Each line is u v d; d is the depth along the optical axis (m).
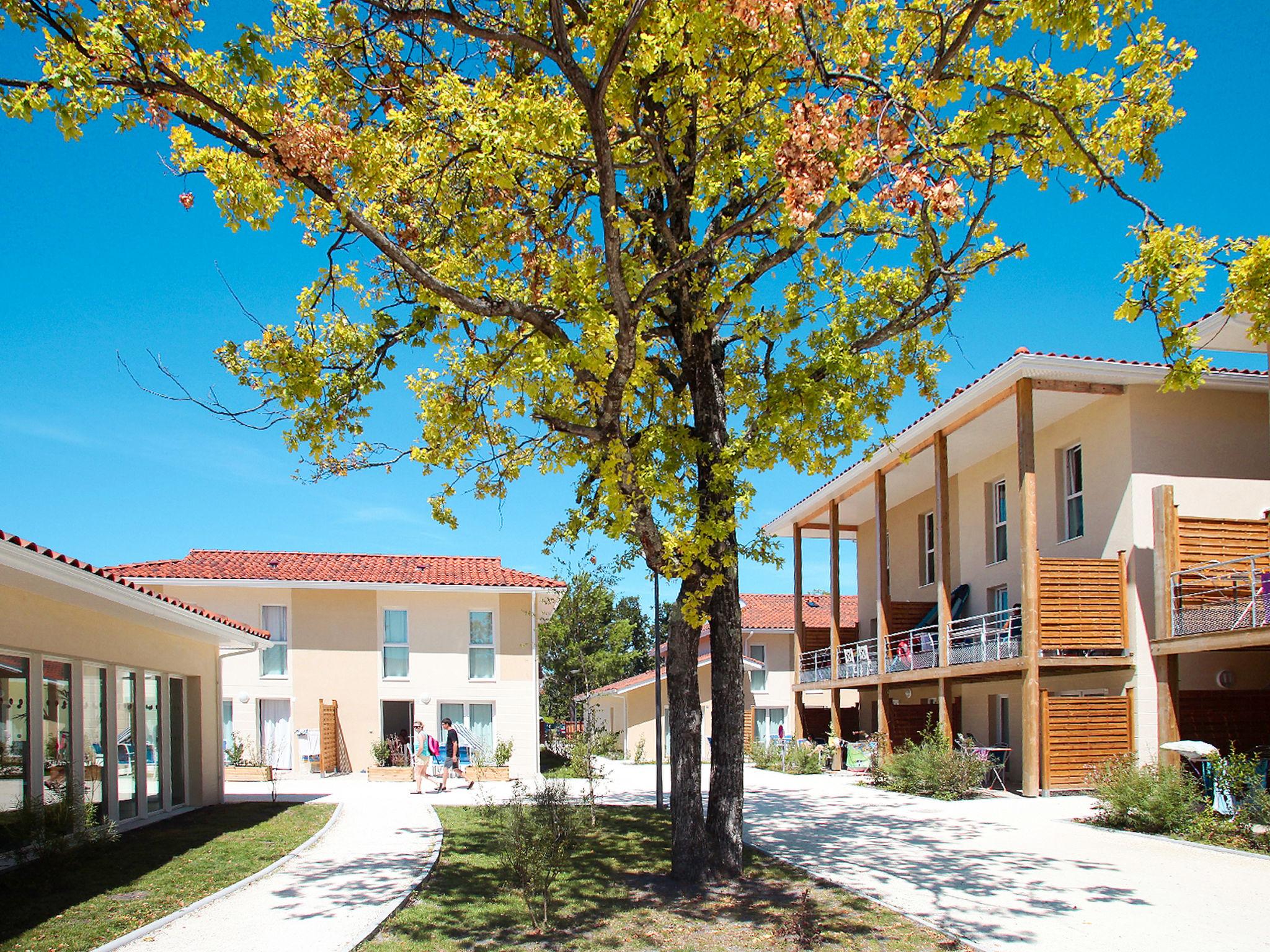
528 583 26.45
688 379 10.57
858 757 25.75
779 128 8.30
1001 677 21.97
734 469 9.55
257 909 8.70
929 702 26.20
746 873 10.07
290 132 7.05
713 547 9.75
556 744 36.44
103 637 13.23
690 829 9.74
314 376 9.11
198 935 7.79
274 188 7.53
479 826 14.39
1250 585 14.88
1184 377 7.25
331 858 11.52
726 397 10.84
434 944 7.47
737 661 10.04
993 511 24.28
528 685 26.58
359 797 19.42
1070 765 17.47
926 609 25.73
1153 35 8.78
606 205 7.81
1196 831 12.47
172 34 6.72
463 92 8.80
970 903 8.71
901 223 10.10
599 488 10.04
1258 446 18.44
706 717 33.78
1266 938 7.51
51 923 8.10
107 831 11.66
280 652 26.14
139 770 14.65
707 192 8.70
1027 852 11.55
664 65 8.56
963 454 24.11
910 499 29.28
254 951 7.29
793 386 9.68
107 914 8.42
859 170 7.58
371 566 27.75
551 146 8.09
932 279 9.79
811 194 7.27
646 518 9.45
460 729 25.97
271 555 28.45
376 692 26.17
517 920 8.22
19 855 10.46
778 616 37.78
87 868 10.66
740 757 9.96
